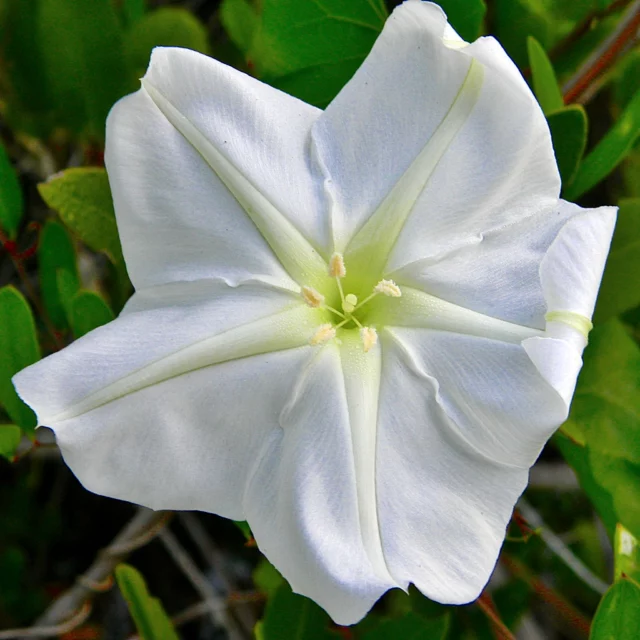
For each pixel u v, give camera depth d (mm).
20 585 373
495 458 249
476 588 247
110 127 245
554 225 255
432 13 245
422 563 247
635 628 265
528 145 252
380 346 261
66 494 387
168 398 245
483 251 257
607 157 281
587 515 389
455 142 254
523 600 341
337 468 251
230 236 252
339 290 260
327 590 243
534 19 312
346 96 254
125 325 246
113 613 382
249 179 251
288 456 251
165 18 303
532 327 249
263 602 360
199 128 247
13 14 295
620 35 305
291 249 256
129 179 246
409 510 250
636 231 282
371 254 261
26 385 238
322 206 258
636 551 274
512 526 303
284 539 249
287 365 254
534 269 253
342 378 257
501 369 249
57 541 387
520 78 245
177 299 250
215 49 339
